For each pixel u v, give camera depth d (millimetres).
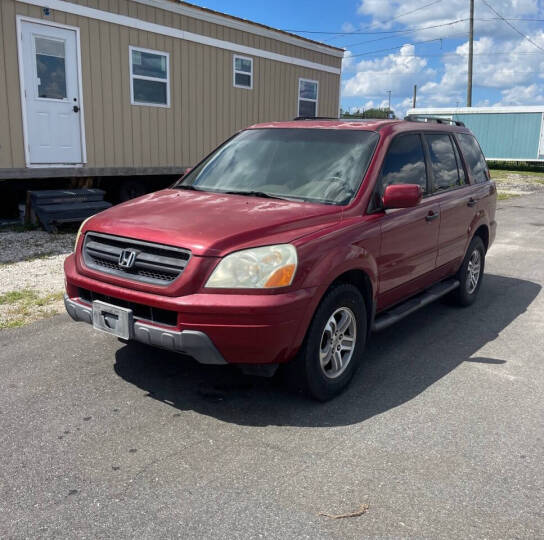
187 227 3389
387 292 4242
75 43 9375
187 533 2418
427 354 4578
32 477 2789
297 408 3578
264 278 3156
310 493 2709
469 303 5961
